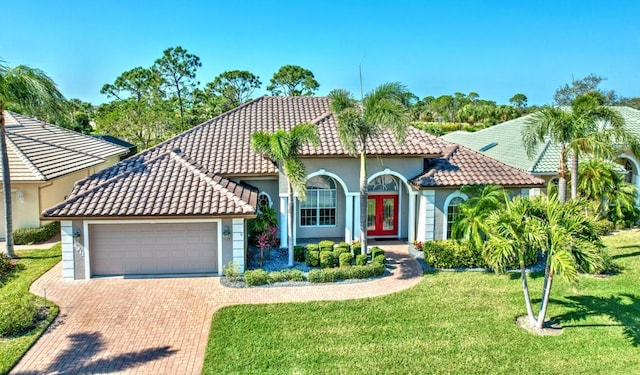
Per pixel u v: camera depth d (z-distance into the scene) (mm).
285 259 20312
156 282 17547
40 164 24125
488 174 22125
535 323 13773
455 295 16219
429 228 21703
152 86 73938
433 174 21844
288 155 18438
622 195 23516
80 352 12289
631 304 15359
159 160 20578
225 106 74812
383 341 12953
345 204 23641
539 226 12727
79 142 33531
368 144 22000
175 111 69125
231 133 25062
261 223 21516
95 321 14148
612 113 19656
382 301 15672
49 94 20656
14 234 22516
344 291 16625
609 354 12250
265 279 17203
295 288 16906
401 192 23750
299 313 14719
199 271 18516
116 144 40688
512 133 34750
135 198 17984
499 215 13789
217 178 20797
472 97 101250
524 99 97500
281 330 13578
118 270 18266
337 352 12352
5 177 19984
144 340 13008
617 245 22766
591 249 12586
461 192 21125
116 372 11375
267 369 11539
